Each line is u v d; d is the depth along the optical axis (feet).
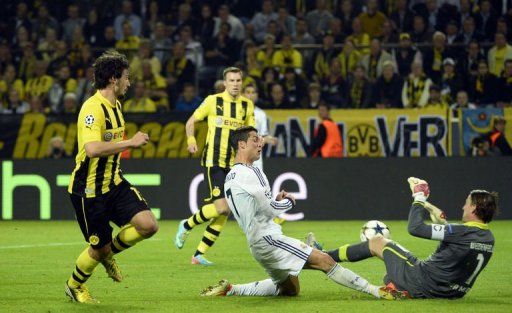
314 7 156.56
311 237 59.72
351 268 73.61
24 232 110.01
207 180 81.20
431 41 144.66
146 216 55.52
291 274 55.72
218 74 140.15
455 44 136.87
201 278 69.26
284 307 53.88
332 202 125.59
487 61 136.56
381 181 124.88
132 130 127.03
